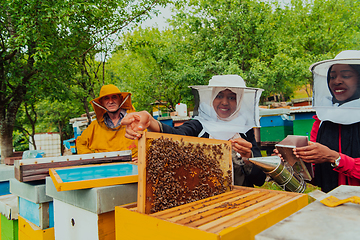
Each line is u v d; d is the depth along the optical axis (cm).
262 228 99
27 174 183
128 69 1839
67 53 586
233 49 1778
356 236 61
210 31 1903
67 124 2514
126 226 114
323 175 214
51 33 536
